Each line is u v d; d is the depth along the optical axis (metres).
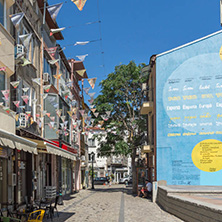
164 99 21.72
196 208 9.81
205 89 21.36
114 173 71.62
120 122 29.72
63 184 26.97
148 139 28.31
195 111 21.27
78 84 36.62
